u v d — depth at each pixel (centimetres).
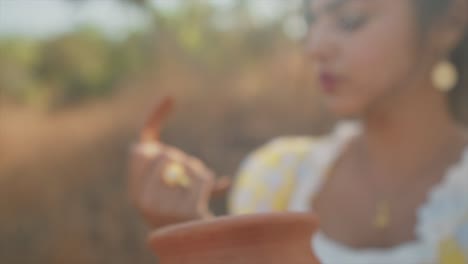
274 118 642
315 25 122
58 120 799
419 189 128
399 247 125
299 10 128
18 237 696
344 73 120
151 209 91
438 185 126
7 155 741
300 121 617
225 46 719
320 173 139
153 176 92
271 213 66
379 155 132
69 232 689
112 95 820
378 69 119
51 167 734
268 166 147
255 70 674
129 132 748
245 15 718
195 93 700
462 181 125
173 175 91
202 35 746
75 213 698
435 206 125
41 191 720
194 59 745
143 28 812
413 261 122
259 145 629
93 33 845
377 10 118
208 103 677
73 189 717
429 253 122
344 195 134
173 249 68
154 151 94
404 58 120
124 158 730
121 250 674
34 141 766
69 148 743
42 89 839
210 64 723
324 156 141
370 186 132
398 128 129
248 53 692
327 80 122
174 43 773
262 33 689
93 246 679
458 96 128
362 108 123
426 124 129
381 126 130
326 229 133
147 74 786
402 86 123
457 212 122
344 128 145
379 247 128
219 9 736
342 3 117
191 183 92
